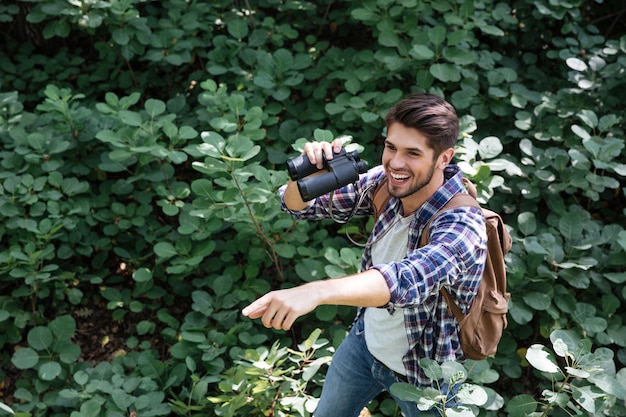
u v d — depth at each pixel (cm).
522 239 361
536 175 386
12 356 381
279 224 361
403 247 232
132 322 406
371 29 535
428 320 229
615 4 545
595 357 249
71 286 408
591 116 397
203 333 358
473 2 450
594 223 381
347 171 228
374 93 412
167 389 351
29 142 398
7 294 404
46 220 378
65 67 498
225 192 341
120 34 438
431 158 210
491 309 231
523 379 371
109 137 366
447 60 436
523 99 423
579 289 383
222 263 397
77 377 331
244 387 312
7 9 481
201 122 437
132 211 403
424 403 228
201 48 479
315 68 464
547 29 514
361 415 351
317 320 382
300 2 503
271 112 429
